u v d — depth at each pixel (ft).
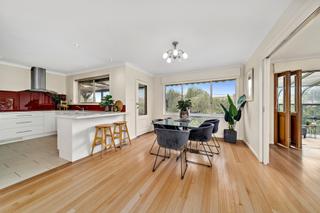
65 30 6.66
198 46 8.50
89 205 4.47
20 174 6.36
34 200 4.66
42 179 5.96
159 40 7.72
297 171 6.68
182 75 14.88
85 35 7.16
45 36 7.25
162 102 16.14
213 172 6.64
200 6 5.01
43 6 4.99
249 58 10.30
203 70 13.79
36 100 14.17
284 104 10.71
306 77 11.46
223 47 8.64
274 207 4.39
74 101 15.69
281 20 5.49
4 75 11.92
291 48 8.52
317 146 10.59
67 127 8.04
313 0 3.87
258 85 8.14
